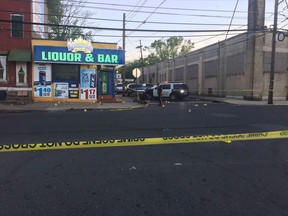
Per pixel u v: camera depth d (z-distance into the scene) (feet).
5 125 41.86
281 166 22.26
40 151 26.18
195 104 87.04
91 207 15.19
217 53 130.41
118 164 22.45
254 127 40.01
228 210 14.89
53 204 15.52
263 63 106.11
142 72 252.83
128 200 16.03
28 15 79.82
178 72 180.45
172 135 33.91
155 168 21.54
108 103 82.58
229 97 119.75
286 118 50.24
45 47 78.95
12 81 79.30
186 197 16.46
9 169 21.20
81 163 22.67
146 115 53.93
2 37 79.30
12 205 15.39
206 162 23.15
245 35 108.58
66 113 59.06
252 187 17.99
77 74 82.99
